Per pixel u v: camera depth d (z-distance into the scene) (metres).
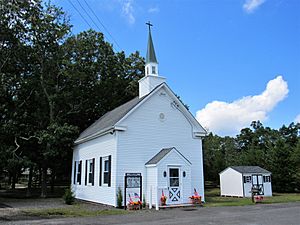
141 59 33.88
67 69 26.72
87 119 29.56
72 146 24.56
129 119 17.38
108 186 17.08
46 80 26.50
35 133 24.45
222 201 20.09
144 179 17.16
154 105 18.61
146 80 20.14
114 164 16.66
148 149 17.73
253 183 26.09
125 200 15.77
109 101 30.67
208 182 43.66
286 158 32.34
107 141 18.02
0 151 22.89
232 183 26.56
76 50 28.34
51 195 27.23
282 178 31.95
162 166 16.61
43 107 26.69
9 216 12.55
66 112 27.83
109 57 30.91
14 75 26.47
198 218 11.35
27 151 25.48
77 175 22.95
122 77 32.25
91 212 13.88
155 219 11.29
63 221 10.98
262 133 56.78
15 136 24.58
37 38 26.38
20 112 25.84
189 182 17.33
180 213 13.27
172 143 18.81
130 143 17.14
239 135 60.75
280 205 17.03
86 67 28.73
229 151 50.84
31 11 25.95
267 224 9.73
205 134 20.38
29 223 10.48
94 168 19.61
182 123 19.58
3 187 43.06
